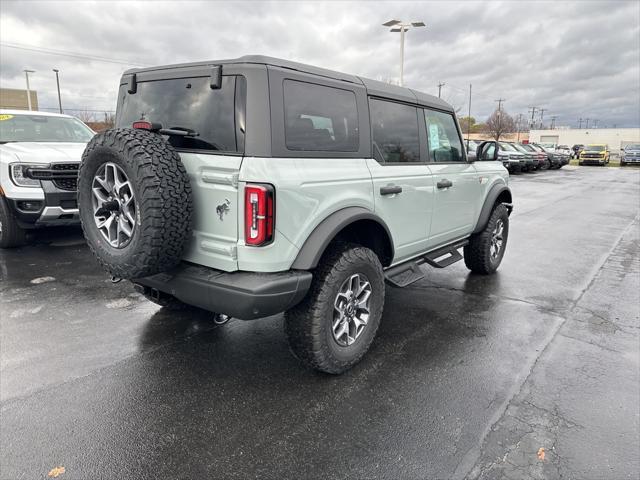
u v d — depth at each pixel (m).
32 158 5.96
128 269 2.65
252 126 2.59
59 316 4.14
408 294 4.96
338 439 2.51
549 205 12.61
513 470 2.28
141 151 2.52
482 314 4.38
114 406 2.79
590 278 5.62
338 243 3.14
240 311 2.63
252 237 2.56
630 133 75.75
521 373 3.25
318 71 3.00
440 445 2.46
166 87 3.04
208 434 2.54
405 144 3.84
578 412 2.78
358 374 3.21
